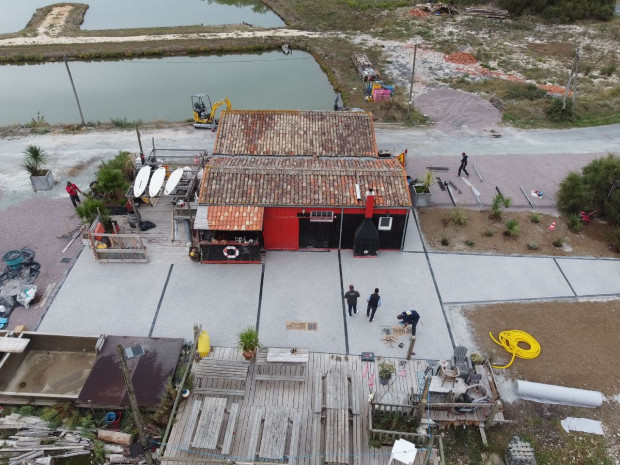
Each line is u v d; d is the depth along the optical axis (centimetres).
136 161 2611
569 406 1619
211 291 2020
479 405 1499
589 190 2539
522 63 4659
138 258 2158
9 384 1633
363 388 1625
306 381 1644
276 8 6525
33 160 2711
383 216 2136
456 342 1825
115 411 1535
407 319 1789
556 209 2612
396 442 1376
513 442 1451
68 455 1433
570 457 1474
